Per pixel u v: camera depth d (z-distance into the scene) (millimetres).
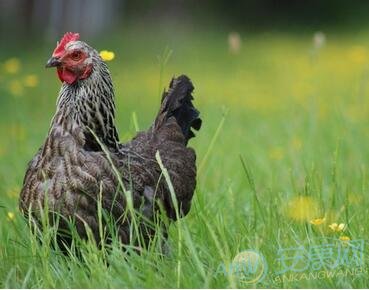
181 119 13117
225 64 38188
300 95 25578
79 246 10508
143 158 11336
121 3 56438
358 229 11711
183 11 58312
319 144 17500
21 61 37875
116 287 9719
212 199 13109
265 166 16125
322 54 39062
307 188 12258
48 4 50406
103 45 44281
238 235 11320
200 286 9781
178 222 10164
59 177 10523
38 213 10680
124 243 10758
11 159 17922
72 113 10820
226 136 19547
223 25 55500
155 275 9820
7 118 25141
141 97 27156
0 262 10781
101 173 10562
